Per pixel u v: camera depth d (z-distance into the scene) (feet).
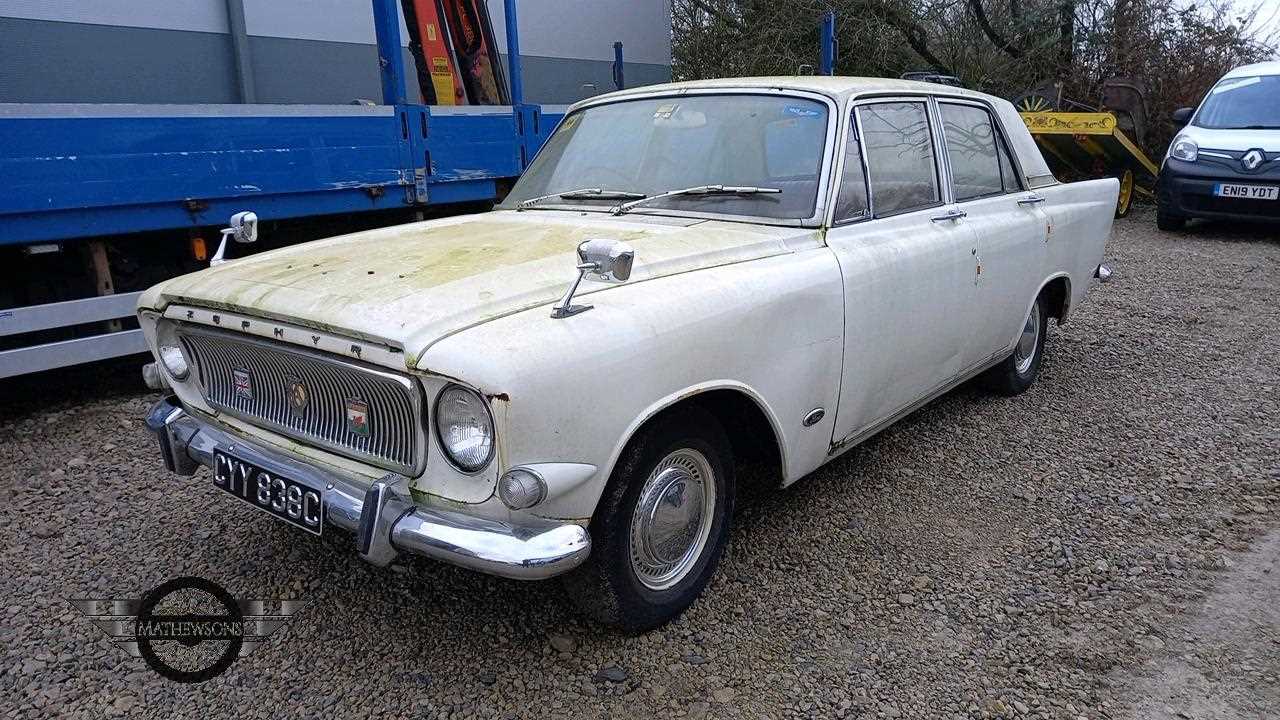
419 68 21.57
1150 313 23.40
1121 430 15.07
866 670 8.77
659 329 8.18
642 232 10.23
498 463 7.13
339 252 10.02
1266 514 12.10
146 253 16.20
